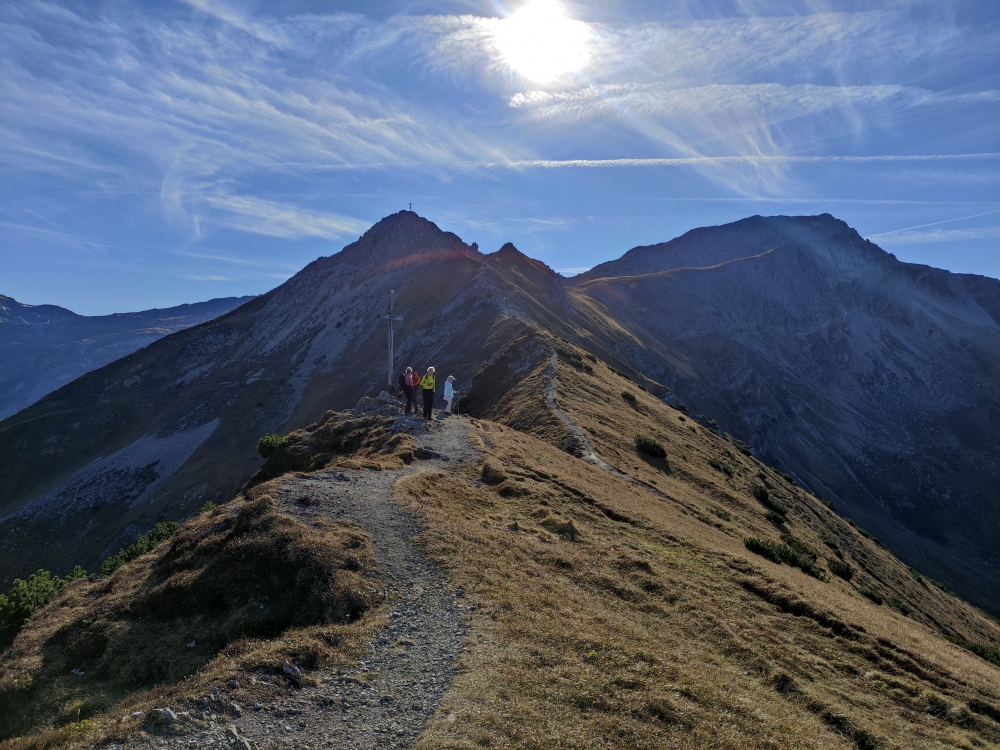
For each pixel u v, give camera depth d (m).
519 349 60.72
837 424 176.00
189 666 12.48
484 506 20.97
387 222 171.00
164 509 86.81
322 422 35.75
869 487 153.12
